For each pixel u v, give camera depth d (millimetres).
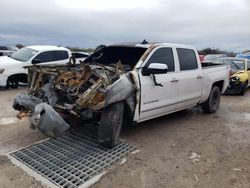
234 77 11469
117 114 4945
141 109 5414
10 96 9562
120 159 4738
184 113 8008
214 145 5562
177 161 4773
